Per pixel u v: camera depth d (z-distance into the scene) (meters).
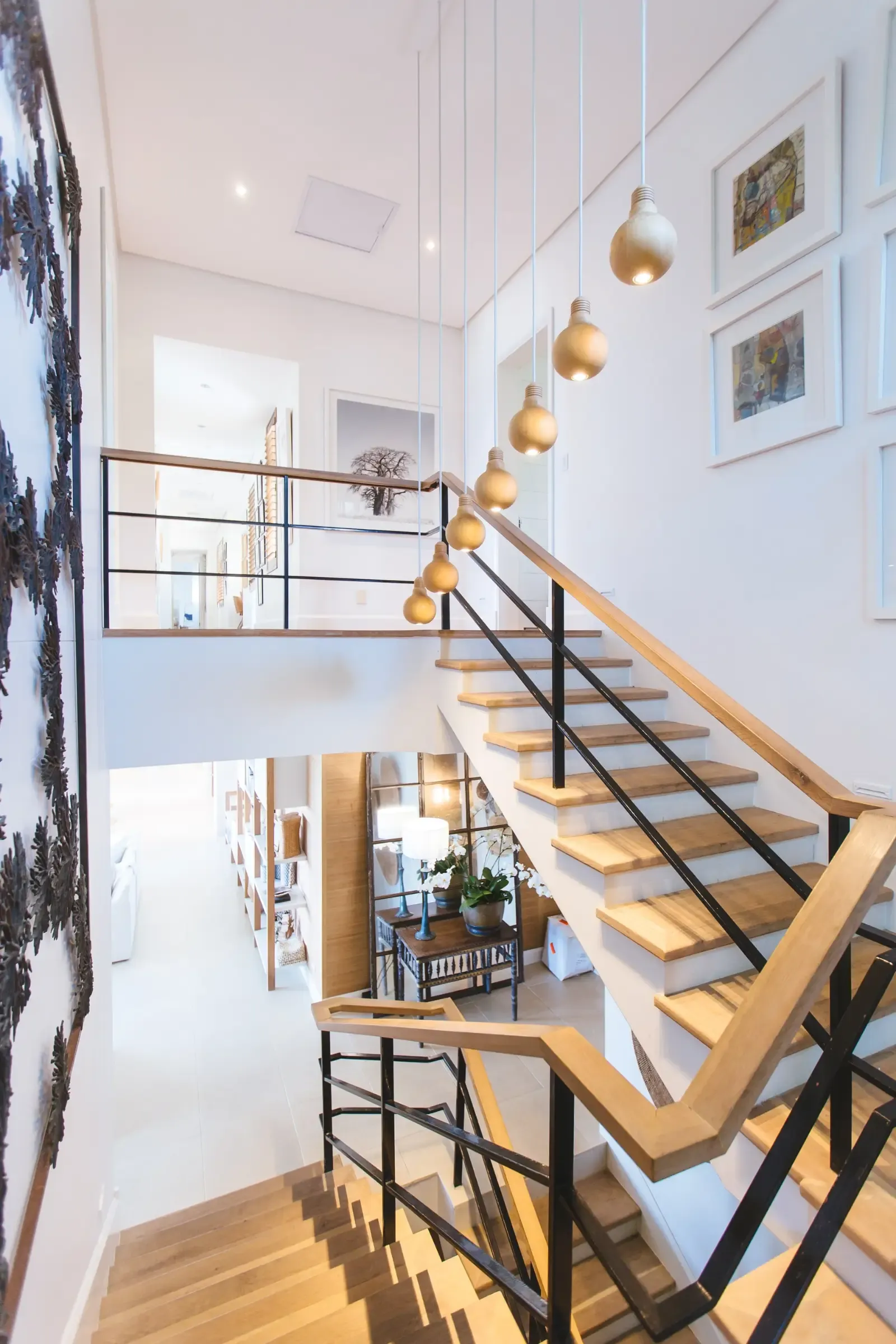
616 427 3.23
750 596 2.49
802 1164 1.20
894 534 1.98
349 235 3.77
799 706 2.29
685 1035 1.42
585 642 3.16
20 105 1.02
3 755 0.94
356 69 2.64
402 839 4.59
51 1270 1.35
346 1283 1.79
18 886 0.97
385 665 2.61
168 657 2.29
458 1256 2.27
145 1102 3.46
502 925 4.38
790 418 2.28
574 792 1.88
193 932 5.58
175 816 9.61
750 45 2.43
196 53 2.55
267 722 2.43
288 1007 4.42
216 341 4.18
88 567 1.89
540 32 2.46
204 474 7.71
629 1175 3.04
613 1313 2.65
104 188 2.74
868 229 2.02
